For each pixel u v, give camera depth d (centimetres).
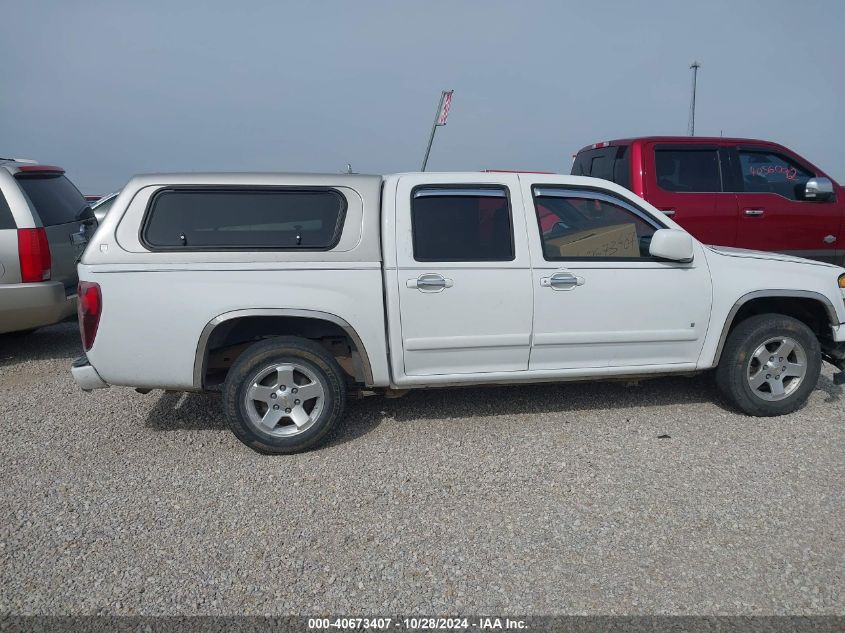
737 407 462
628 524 327
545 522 329
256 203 401
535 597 274
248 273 392
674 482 368
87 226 725
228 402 398
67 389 543
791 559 296
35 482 379
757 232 709
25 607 272
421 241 413
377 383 417
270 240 400
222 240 395
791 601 269
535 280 419
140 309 386
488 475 380
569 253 432
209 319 390
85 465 400
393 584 284
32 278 595
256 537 321
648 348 444
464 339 417
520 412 472
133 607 271
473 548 309
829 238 732
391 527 328
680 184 697
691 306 441
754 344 446
